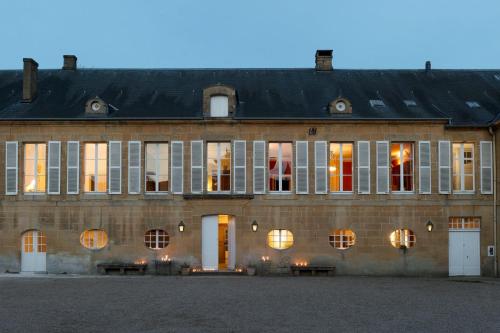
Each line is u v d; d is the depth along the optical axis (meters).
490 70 27.97
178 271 22.59
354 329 11.30
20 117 22.95
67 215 22.83
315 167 22.94
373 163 23.00
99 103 23.16
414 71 27.72
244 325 11.62
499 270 22.55
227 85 23.36
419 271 22.64
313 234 22.73
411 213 22.86
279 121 22.88
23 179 23.09
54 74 26.72
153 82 26.00
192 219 22.77
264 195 22.80
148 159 23.27
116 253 22.67
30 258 22.91
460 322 12.07
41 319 12.25
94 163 23.23
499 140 22.78
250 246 22.61
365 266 22.64
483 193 23.00
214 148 23.27
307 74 27.06
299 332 10.99
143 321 12.02
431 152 23.03
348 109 23.09
